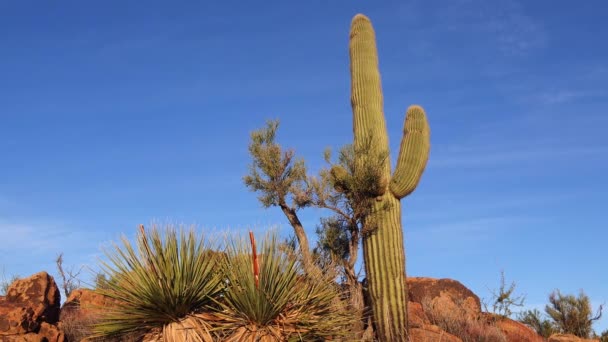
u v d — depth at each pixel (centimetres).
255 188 1235
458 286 1591
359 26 1371
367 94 1319
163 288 816
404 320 1191
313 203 1223
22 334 1041
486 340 1330
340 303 909
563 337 1452
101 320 880
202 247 857
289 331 825
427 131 1262
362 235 1219
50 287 1165
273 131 1263
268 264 830
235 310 836
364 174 1200
